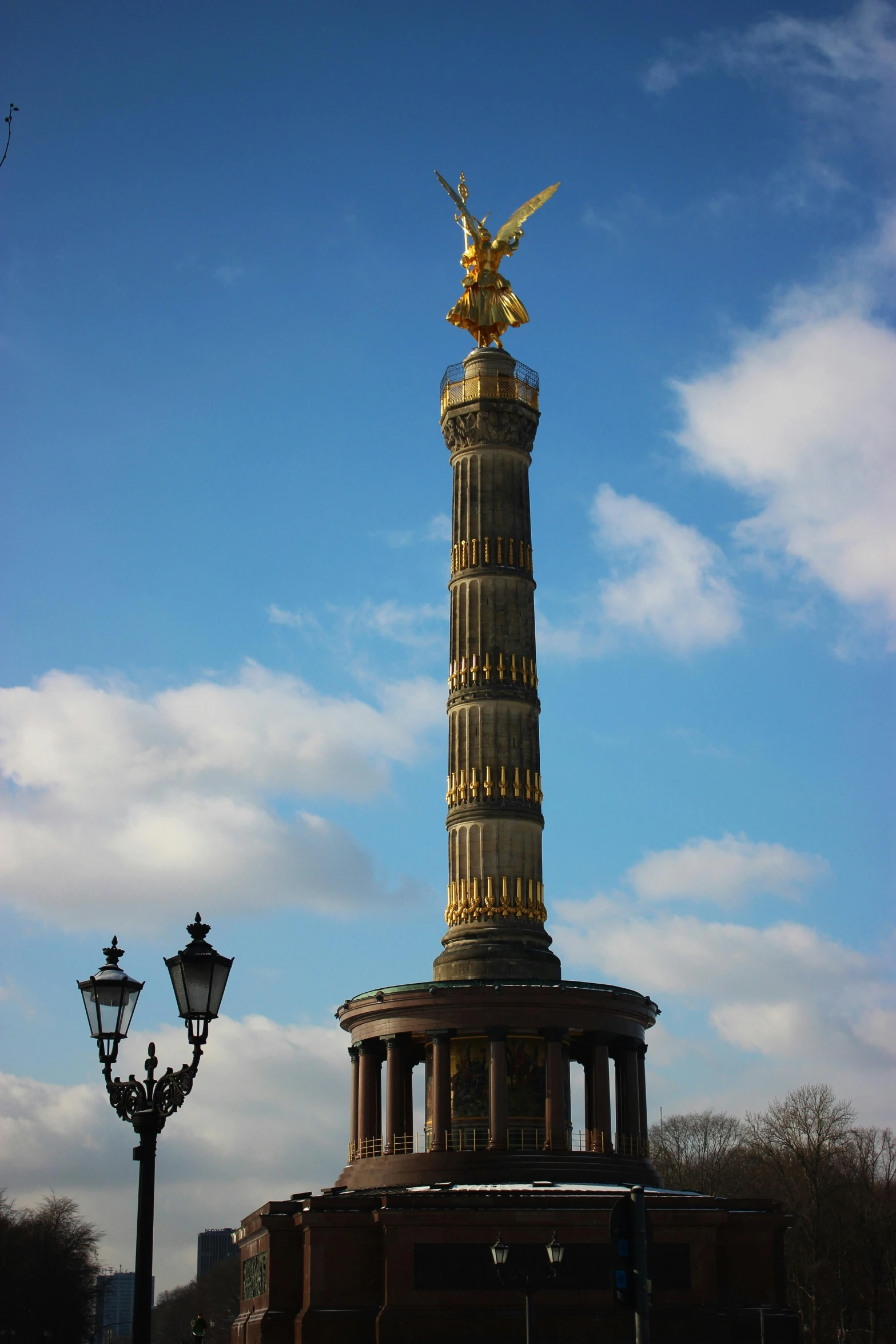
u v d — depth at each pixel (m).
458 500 93.94
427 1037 82.00
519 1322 69.31
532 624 92.00
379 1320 69.25
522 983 81.06
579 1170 77.75
